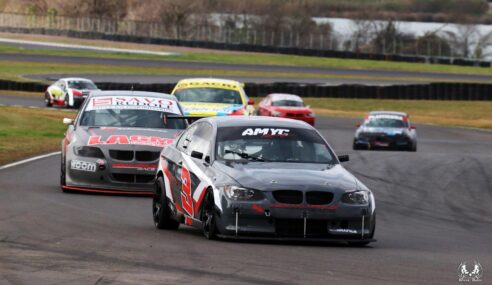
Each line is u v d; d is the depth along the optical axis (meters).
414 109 165.12
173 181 33.56
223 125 33.28
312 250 28.39
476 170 64.12
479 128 136.75
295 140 32.66
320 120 140.62
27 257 24.92
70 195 44.53
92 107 49.25
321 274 23.28
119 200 43.47
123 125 48.06
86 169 45.06
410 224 39.84
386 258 27.19
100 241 29.03
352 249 29.33
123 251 26.69
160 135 46.81
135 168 44.94
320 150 32.53
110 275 22.14
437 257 28.16
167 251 26.92
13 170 56.22
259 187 29.25
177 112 49.78
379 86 172.00
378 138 95.38
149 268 23.44
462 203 48.91
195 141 33.91
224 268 23.77
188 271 23.12
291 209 29.06
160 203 34.31
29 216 35.72
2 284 20.72
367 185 54.41
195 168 31.98
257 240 30.20
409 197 50.09
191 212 31.69
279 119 34.25
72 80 135.38
